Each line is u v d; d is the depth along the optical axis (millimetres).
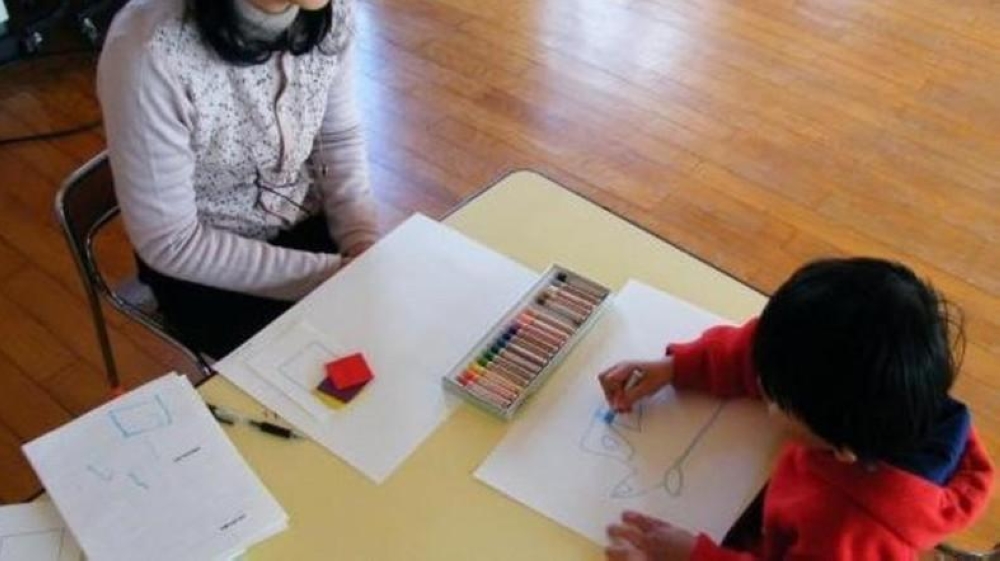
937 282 2145
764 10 2980
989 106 2641
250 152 1243
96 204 1290
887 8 3008
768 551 870
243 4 1082
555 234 1177
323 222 1465
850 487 807
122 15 1127
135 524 832
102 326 1510
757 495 909
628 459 930
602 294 1081
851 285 755
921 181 2398
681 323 1070
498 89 2623
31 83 2529
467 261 1130
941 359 755
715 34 2863
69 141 2373
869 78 2719
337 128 1393
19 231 2137
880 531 791
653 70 2713
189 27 1095
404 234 1161
